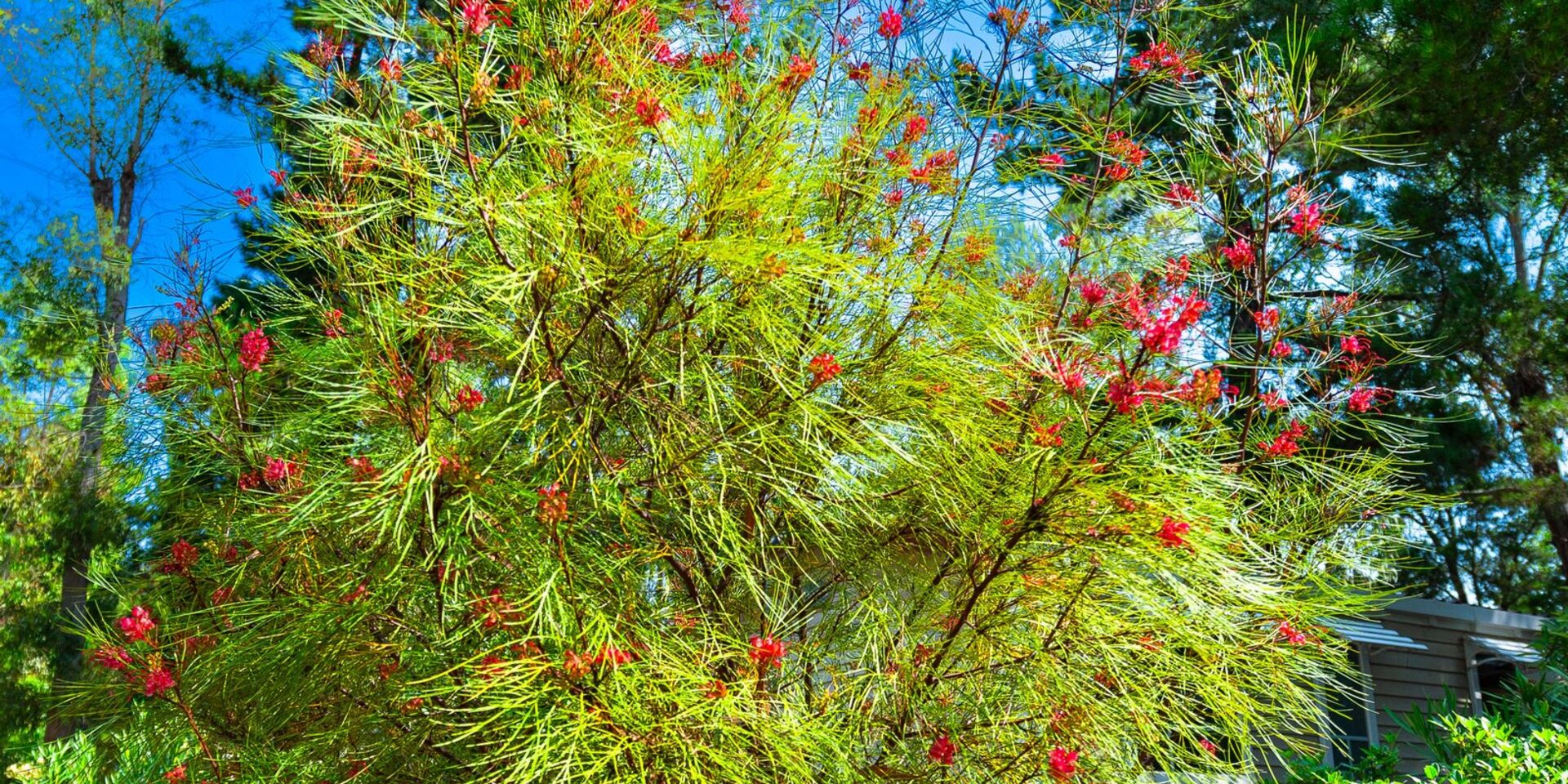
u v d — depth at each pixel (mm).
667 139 2482
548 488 2406
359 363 2715
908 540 3051
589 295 2531
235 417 3090
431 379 2637
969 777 2787
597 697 2256
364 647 2766
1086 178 3498
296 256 3064
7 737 6742
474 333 2781
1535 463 8250
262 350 2957
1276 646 3006
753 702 2396
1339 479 3430
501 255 2383
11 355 7629
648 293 2637
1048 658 2689
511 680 2234
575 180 2457
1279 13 6988
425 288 2541
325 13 2520
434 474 2309
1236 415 3805
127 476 3316
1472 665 8680
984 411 2807
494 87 2477
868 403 2875
